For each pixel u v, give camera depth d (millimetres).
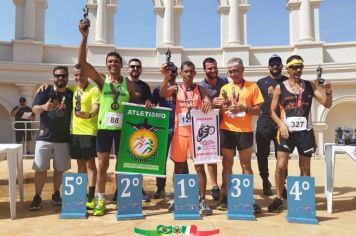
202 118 5387
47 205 5867
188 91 5520
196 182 5102
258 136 6828
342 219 4965
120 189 4965
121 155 5266
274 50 19266
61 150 5828
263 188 6871
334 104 18188
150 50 19156
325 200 6270
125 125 5328
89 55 18297
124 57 18922
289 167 11156
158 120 5473
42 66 17719
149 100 5773
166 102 6332
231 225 4555
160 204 6000
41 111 5586
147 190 7395
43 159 5641
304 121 5312
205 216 5051
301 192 4914
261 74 18484
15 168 5023
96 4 18859
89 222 4734
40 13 18703
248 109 5324
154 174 5348
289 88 5422
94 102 5762
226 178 5480
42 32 18641
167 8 19156
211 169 6453
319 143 17469
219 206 5438
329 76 18156
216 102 5469
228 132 5508
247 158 5391
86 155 5695
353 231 4363
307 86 5441
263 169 6828
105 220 4848
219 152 5309
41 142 5688
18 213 5289
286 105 5395
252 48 19297
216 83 6293
